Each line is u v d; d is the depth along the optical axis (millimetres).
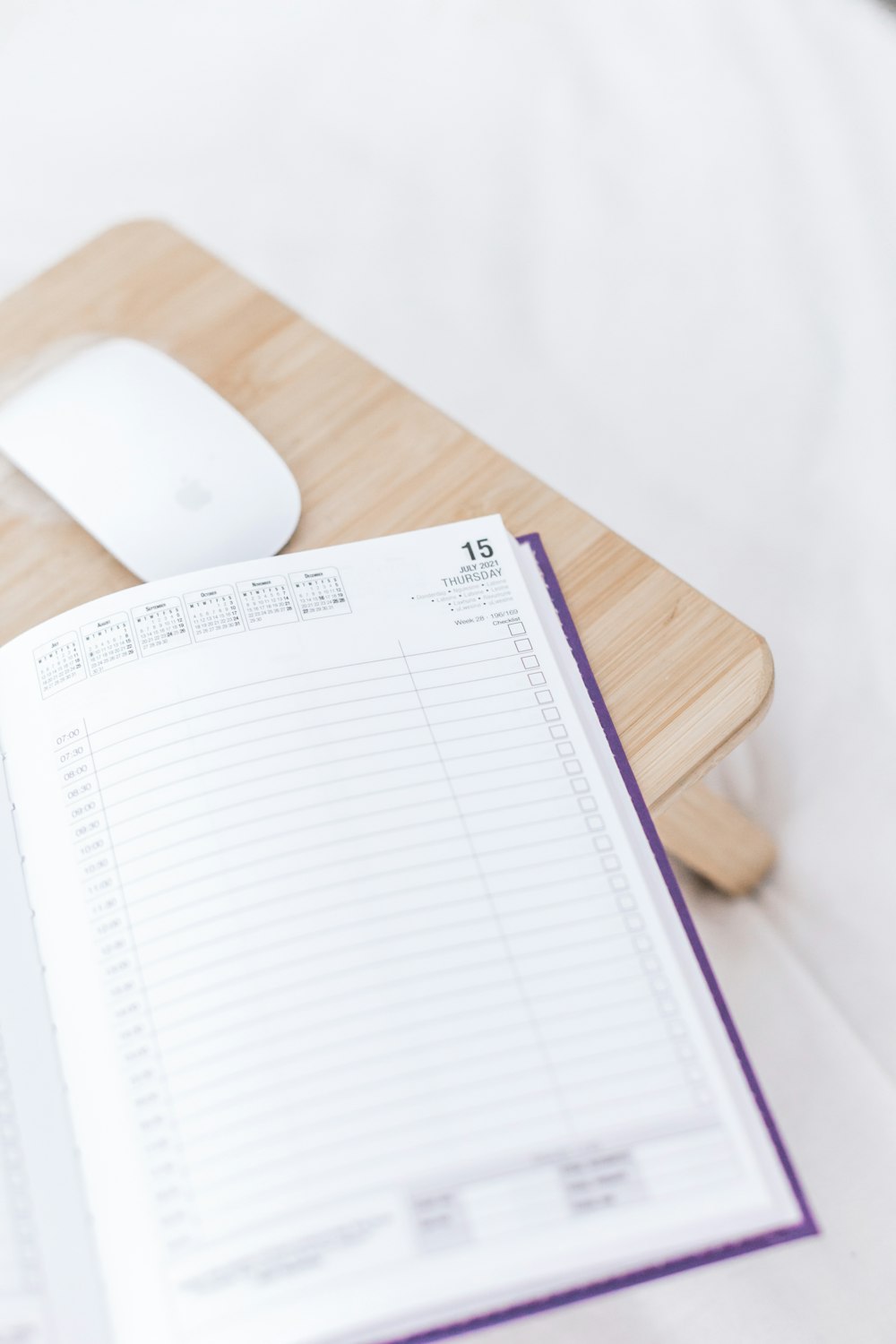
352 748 427
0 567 517
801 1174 680
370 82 1309
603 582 489
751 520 982
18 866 425
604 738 450
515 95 1256
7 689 452
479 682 446
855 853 808
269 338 584
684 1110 372
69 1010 396
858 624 905
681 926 409
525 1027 382
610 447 1048
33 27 1435
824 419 1012
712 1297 644
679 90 1204
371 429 545
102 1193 371
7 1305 361
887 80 1147
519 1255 351
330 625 452
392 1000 385
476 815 418
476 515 513
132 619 450
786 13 1200
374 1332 348
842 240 1086
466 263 1173
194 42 1388
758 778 854
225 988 388
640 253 1140
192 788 419
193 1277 353
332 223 1230
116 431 517
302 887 402
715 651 468
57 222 1297
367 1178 360
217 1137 368
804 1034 729
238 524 501
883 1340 630
